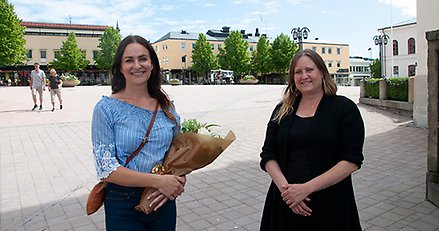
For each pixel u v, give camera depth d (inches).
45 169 256.5
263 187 209.5
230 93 978.1
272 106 643.5
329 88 97.9
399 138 341.4
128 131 85.3
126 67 89.5
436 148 174.7
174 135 93.6
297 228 95.3
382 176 222.4
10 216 173.2
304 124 95.4
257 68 2576.3
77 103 714.8
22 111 588.1
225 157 287.4
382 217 160.4
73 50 2267.5
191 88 1250.0
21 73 2169.0
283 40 2385.6
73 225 160.9
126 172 81.6
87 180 230.1
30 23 2469.2
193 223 160.6
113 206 86.7
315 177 91.5
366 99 610.5
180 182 85.5
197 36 2844.5
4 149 320.5
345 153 90.6
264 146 104.3
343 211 92.7
